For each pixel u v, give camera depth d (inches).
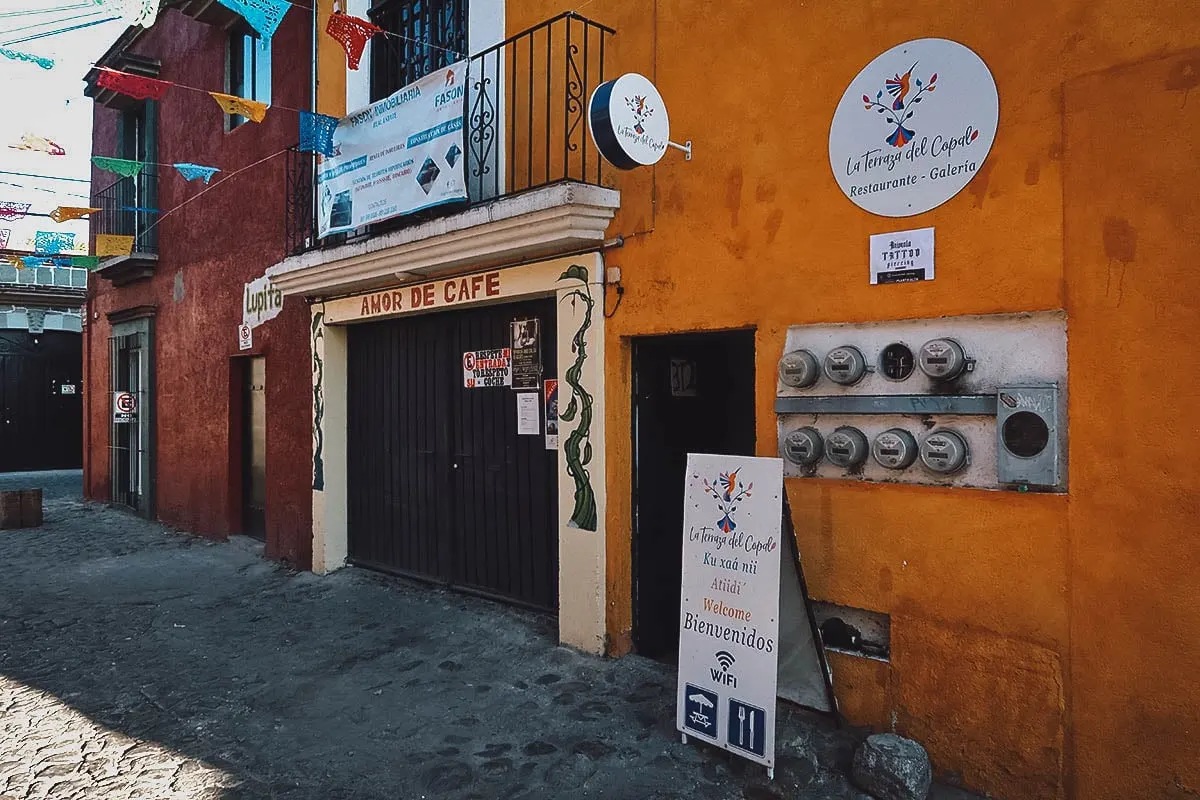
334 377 299.6
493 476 242.7
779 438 163.0
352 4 284.0
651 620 205.0
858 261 151.1
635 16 192.4
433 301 247.3
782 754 144.4
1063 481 128.2
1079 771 126.6
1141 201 120.3
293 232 312.5
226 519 372.8
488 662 206.2
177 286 418.9
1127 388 121.5
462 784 149.4
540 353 226.7
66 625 254.4
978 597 136.7
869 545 149.9
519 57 223.9
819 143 156.9
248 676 207.0
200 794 147.8
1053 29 128.6
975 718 137.5
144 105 473.1
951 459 136.3
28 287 661.3
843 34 153.3
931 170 141.6
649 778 147.4
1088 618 125.3
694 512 156.3
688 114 180.1
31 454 783.1
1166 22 118.3
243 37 366.9
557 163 212.5
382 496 287.3
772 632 142.4
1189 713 116.3
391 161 239.9
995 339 134.8
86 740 171.2
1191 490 116.1
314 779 153.1
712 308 175.0
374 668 209.0
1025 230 131.4
